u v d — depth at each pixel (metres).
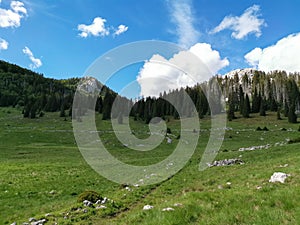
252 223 10.12
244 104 123.19
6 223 16.52
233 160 35.06
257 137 76.00
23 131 97.25
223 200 12.73
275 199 11.63
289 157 30.86
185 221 11.25
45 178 31.91
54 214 15.94
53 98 159.25
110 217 15.52
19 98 191.00
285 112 119.69
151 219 11.94
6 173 35.25
